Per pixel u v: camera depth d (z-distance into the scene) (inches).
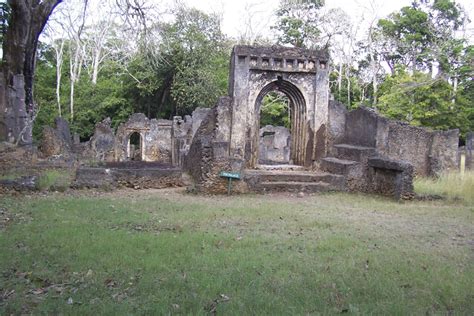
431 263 265.1
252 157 697.6
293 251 284.7
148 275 229.1
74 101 1578.5
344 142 725.9
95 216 384.8
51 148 904.3
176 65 1445.6
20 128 777.6
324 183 622.2
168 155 1331.2
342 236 331.0
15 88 776.3
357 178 630.5
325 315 184.4
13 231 319.3
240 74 687.7
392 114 1103.0
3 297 199.2
